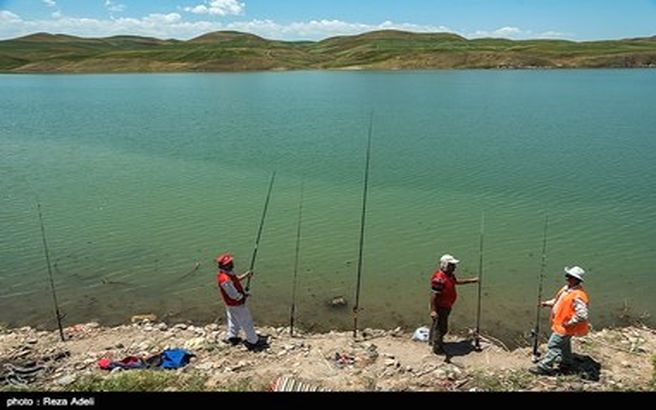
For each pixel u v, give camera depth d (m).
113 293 16.70
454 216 23.48
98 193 27.77
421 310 15.53
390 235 21.23
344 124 50.12
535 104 63.66
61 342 13.60
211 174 31.75
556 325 11.25
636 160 33.88
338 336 13.91
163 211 24.59
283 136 44.22
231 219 23.39
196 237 21.23
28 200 26.50
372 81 105.31
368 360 12.25
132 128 49.25
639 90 79.88
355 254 19.38
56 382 10.89
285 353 12.70
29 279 17.59
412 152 37.16
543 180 29.41
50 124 52.22
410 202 25.67
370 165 33.38
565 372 11.42
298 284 17.12
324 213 24.11
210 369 11.82
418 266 18.34
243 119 54.34
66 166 34.19
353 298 16.20
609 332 13.77
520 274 17.66
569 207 24.64
